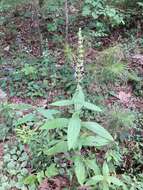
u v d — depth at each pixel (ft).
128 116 2.26
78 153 1.77
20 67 2.90
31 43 3.28
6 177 1.98
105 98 2.58
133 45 3.14
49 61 2.91
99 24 3.27
